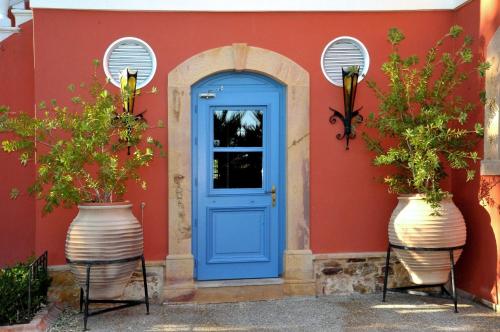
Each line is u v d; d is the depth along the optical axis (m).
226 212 4.98
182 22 4.75
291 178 4.88
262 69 4.84
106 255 4.05
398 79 4.46
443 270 4.52
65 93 4.63
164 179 4.76
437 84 4.41
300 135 4.87
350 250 4.97
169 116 4.72
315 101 4.91
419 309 4.48
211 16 4.79
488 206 4.45
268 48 4.85
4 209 5.16
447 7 4.96
